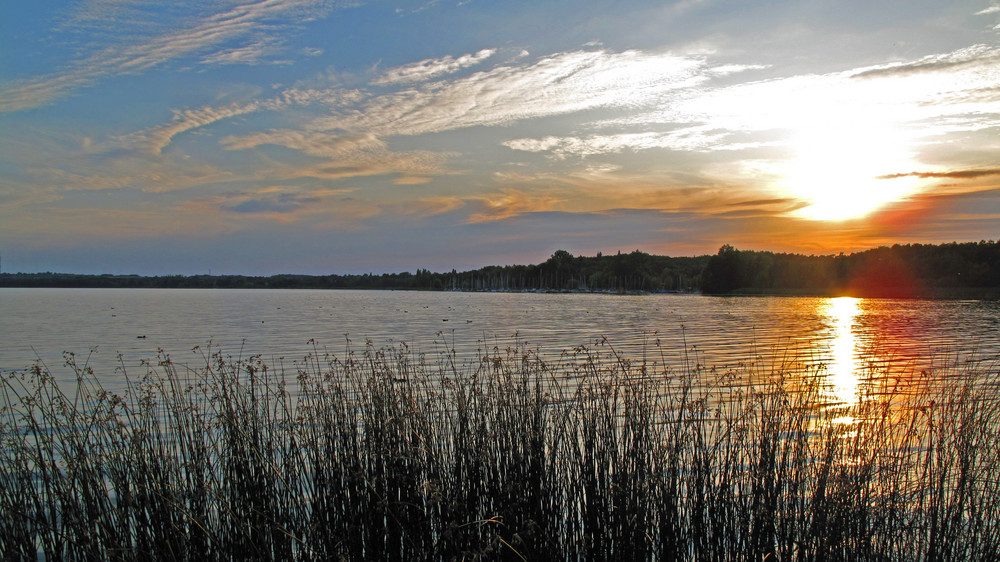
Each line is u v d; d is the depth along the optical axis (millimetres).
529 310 65250
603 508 4930
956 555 4863
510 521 4746
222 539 4758
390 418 5320
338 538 4855
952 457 5391
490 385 6176
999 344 22203
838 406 6379
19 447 4867
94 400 6492
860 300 85875
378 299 113250
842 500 4797
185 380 9023
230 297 128375
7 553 4480
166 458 5121
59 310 66500
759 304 76750
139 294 157000
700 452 5230
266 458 5191
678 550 4895
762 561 4809
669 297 114375
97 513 4715
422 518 4844
